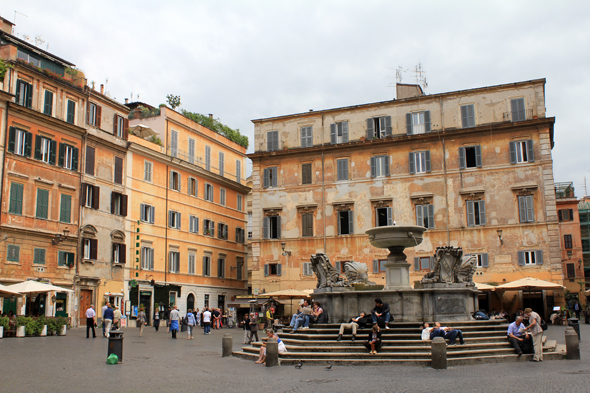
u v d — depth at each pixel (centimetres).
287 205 5138
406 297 2188
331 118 5156
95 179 4497
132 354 2280
